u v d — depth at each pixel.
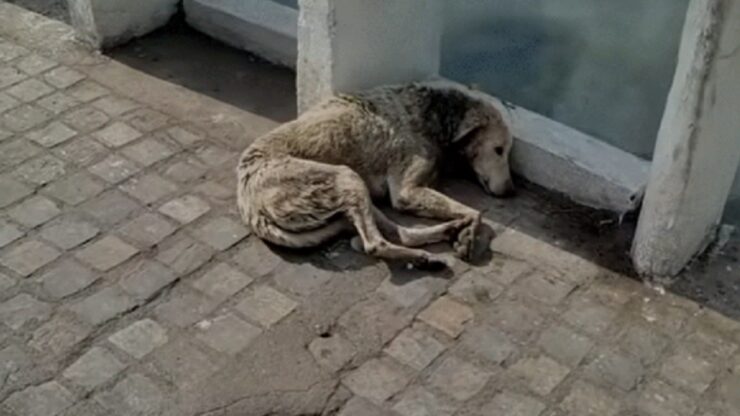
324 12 2.89
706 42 2.38
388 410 2.44
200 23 3.57
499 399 2.46
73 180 2.99
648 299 2.69
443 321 2.62
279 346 2.56
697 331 2.62
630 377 2.51
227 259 2.77
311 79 3.04
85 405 2.44
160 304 2.66
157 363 2.52
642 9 3.55
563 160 2.93
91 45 3.48
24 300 2.66
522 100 3.25
